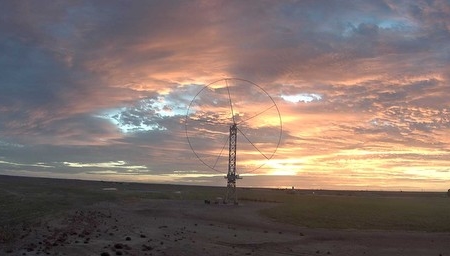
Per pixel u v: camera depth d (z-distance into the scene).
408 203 62.47
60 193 82.12
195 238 31.09
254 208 64.88
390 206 57.19
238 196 103.19
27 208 45.19
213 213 55.81
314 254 28.00
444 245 33.09
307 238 35.59
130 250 22.92
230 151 77.50
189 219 47.47
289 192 149.62
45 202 56.16
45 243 22.89
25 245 22.16
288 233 38.66
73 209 47.66
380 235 38.28
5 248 21.23
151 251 23.52
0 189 83.88
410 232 40.28
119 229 32.38
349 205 58.44
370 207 56.22
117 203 66.19
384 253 29.31
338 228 42.91
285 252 28.22
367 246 32.25
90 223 34.94
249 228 41.66
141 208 59.38
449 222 44.91
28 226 29.56
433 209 53.94
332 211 53.25
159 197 90.81
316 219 47.91
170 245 26.28
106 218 41.09
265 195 112.75
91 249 22.03
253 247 29.33
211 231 36.31
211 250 26.08
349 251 29.73
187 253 24.20
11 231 26.42
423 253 29.56
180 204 70.12
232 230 38.44
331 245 32.22
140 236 28.98
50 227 30.00
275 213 53.78
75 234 27.48
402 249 31.14
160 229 34.84
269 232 38.69
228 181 76.38
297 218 49.00
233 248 28.03
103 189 123.19
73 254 20.62
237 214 54.69
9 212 40.09
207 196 101.69
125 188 153.38
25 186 103.06
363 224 44.66
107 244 24.00
